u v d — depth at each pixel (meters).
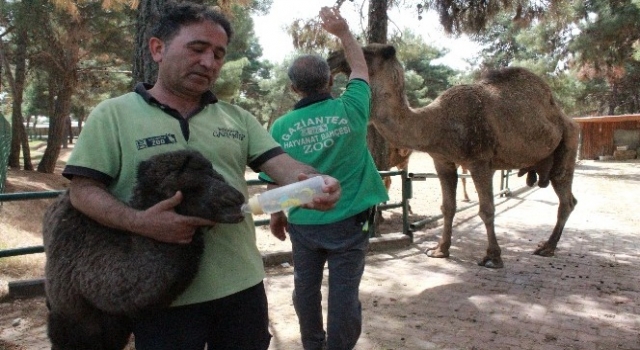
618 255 7.32
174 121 1.99
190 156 1.84
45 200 11.38
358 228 3.15
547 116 6.74
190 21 1.98
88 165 1.86
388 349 4.09
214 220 1.78
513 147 6.42
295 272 3.34
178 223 1.72
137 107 1.99
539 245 7.38
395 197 13.16
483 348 4.11
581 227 9.46
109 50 15.46
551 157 7.13
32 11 12.84
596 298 5.36
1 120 12.35
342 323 3.09
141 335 1.95
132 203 1.84
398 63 5.90
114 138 1.93
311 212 3.16
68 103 17.08
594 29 18.28
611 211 11.48
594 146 30.66
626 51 19.05
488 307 5.06
